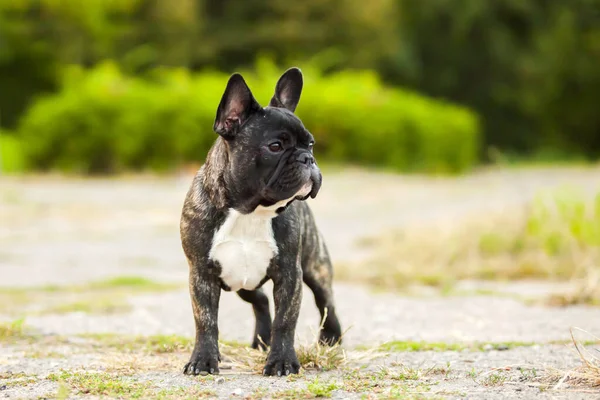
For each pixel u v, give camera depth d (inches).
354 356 258.8
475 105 1577.3
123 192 856.9
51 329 324.2
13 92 1497.3
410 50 1539.1
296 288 240.4
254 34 1561.3
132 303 383.6
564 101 1571.1
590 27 1558.8
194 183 243.0
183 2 1513.3
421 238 516.1
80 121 1001.5
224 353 266.2
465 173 1133.1
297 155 228.2
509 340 291.9
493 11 1536.7
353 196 849.5
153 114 1015.6
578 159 1488.7
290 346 240.7
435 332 315.3
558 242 480.7
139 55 1476.4
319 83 1175.6
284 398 208.4
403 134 1112.2
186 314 359.6
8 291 417.4
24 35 1438.2
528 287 425.4
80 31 1470.2
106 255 539.5
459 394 210.2
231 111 230.2
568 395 207.9
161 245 582.6
